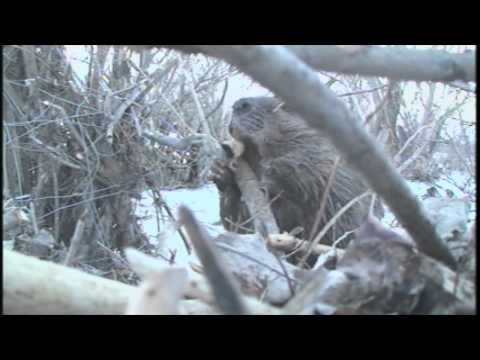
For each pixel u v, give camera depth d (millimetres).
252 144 3697
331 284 1604
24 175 4207
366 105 4711
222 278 1036
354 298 1606
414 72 1538
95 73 4332
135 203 4418
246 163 3590
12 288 1362
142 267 1479
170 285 1109
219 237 2156
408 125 5465
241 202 3713
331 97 1121
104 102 4219
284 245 2561
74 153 4227
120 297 1470
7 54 4082
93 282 1468
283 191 3750
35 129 3973
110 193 4207
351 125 1160
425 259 1599
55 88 4250
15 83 4035
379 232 1695
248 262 2025
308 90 1092
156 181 4555
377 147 1243
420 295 1589
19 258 1429
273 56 1068
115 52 4492
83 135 4051
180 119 4281
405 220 1472
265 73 1073
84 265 3488
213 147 3928
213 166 3705
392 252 1649
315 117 1124
